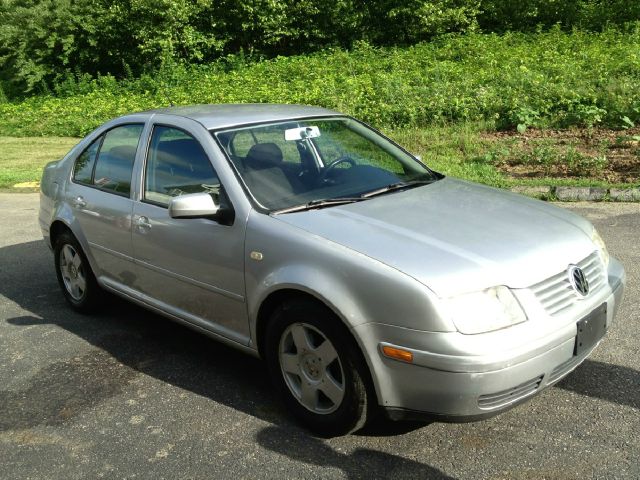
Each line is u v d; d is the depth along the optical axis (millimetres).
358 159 4375
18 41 27078
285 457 3270
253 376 4199
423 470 3102
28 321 5273
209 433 3527
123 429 3611
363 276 3088
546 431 3355
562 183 8414
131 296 4672
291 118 4500
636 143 10008
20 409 3879
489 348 2861
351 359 3158
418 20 23766
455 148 10797
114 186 4766
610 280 3617
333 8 24859
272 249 3492
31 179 11828
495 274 3045
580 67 13883
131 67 26766
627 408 3531
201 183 4039
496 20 23812
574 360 3252
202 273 3947
